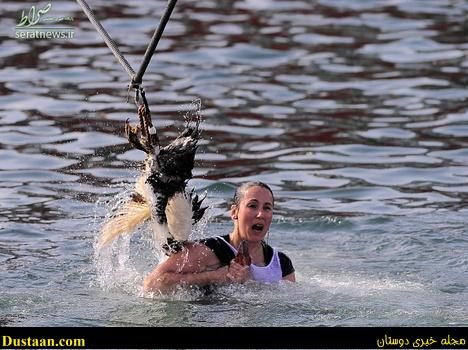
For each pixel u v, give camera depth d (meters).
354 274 30.75
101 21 60.22
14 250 32.38
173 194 27.25
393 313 26.92
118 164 40.72
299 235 34.78
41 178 39.22
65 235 33.84
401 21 61.94
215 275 27.98
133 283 29.38
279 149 43.25
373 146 43.75
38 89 49.66
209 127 45.56
